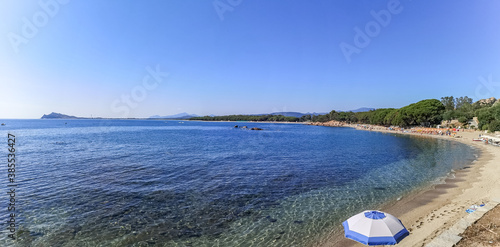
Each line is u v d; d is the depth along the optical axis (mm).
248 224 13688
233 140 64125
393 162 32188
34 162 29422
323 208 16000
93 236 12031
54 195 17469
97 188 19188
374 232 8391
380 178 23531
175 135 79938
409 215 14516
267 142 59812
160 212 14953
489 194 16984
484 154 37469
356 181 22453
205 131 108812
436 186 20375
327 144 55312
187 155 36312
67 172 24281
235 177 23422
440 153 40281
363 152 41906
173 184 20688
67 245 11250
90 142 53625
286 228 13266
